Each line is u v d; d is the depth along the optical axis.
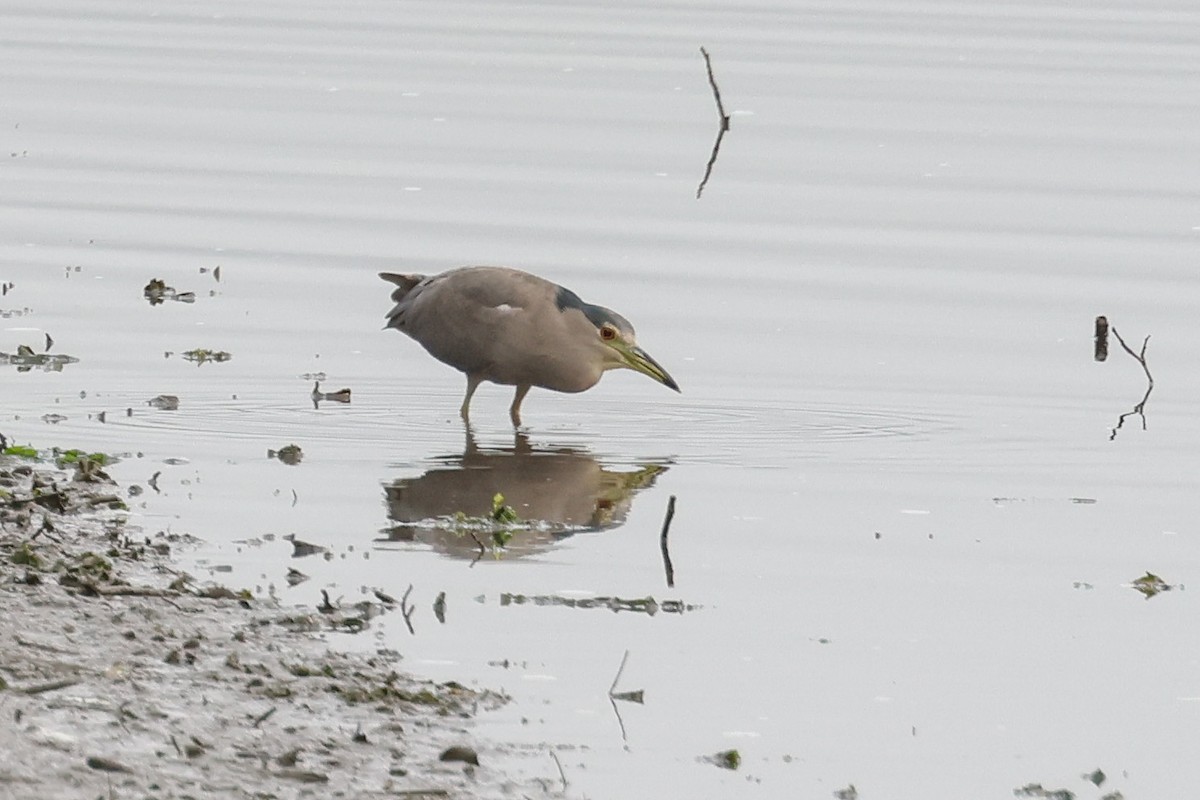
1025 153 27.39
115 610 10.55
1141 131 28.75
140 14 38.75
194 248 22.03
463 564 12.42
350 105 30.17
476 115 29.62
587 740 9.59
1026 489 14.72
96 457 14.34
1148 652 11.37
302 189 24.88
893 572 12.70
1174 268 21.88
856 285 21.09
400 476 14.56
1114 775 9.63
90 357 17.73
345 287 20.67
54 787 8.05
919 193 25.19
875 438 16.09
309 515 13.35
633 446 15.75
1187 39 36.84
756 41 36.50
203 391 16.81
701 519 13.72
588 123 29.14
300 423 15.99
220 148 27.08
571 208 24.14
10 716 8.79
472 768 8.96
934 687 10.70
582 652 10.91
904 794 9.30
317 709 9.45
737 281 21.19
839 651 11.20
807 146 27.77
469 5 41.16
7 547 11.55
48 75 31.94
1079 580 12.66
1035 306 20.45
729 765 9.45
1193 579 12.73
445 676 10.33
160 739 8.75
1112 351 18.95
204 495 13.67
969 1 41.66
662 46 35.94
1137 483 14.93
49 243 22.02
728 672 10.74
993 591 12.40
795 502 14.24
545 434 16.06
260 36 36.56
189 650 10.05
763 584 12.35
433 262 21.73
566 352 16.33
